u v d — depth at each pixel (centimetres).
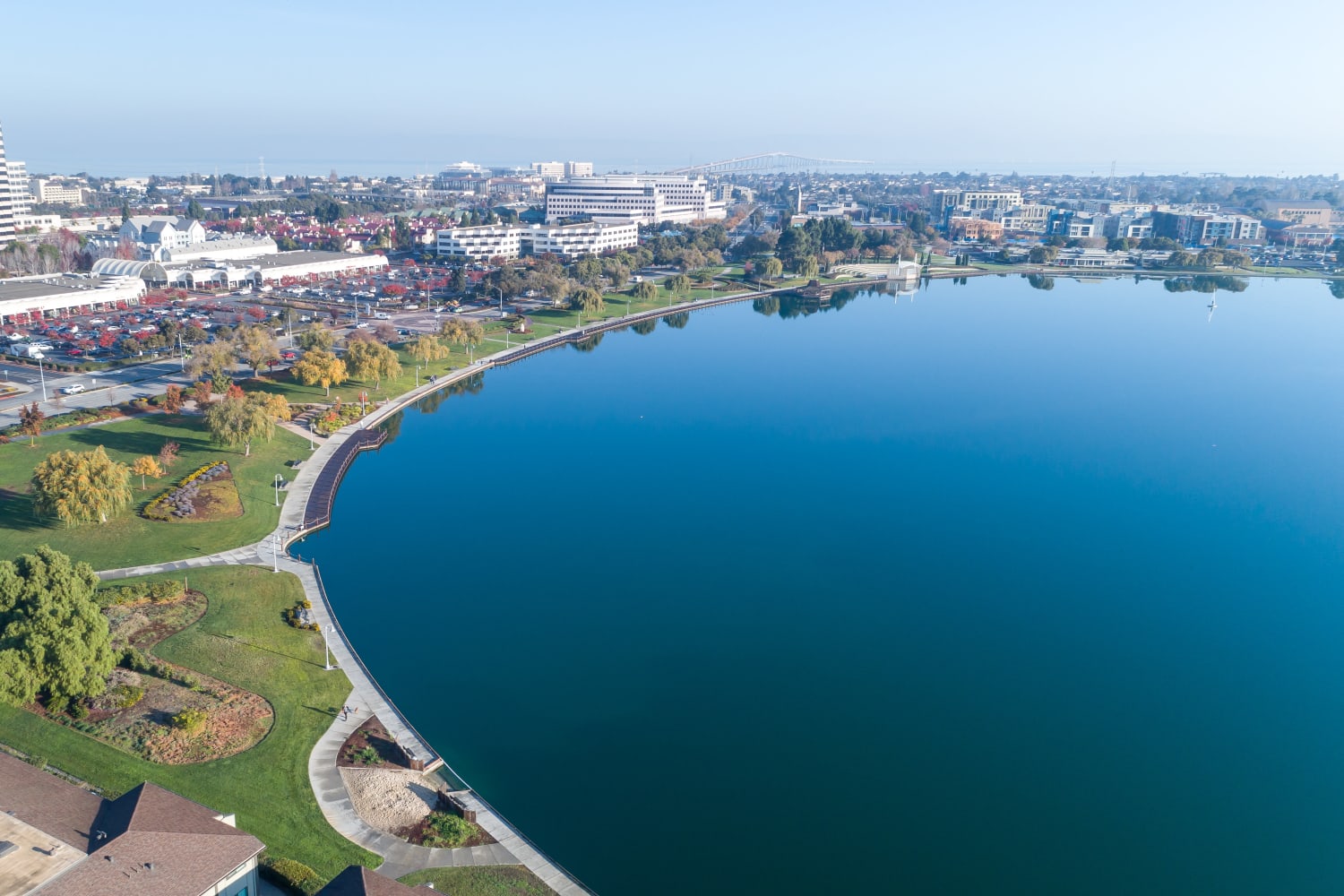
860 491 18862
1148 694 11525
